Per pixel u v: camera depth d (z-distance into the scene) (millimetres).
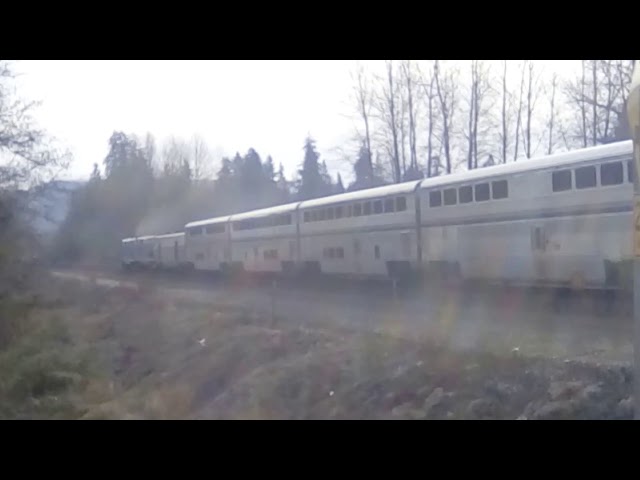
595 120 39031
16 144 29656
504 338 14891
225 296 32938
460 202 25312
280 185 89750
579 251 20109
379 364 14141
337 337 17562
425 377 12711
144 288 39000
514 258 22641
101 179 87812
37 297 27844
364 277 31766
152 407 15586
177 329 24344
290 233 38844
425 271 27359
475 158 44812
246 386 15891
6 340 22969
